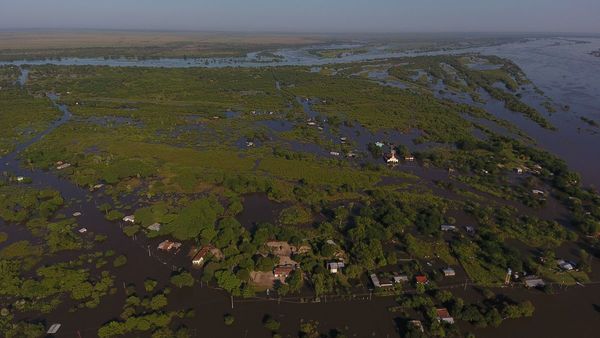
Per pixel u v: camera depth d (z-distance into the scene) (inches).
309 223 4653.1
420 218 4611.2
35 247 4158.5
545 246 4254.4
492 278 3752.5
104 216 4771.2
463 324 3265.3
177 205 5012.3
